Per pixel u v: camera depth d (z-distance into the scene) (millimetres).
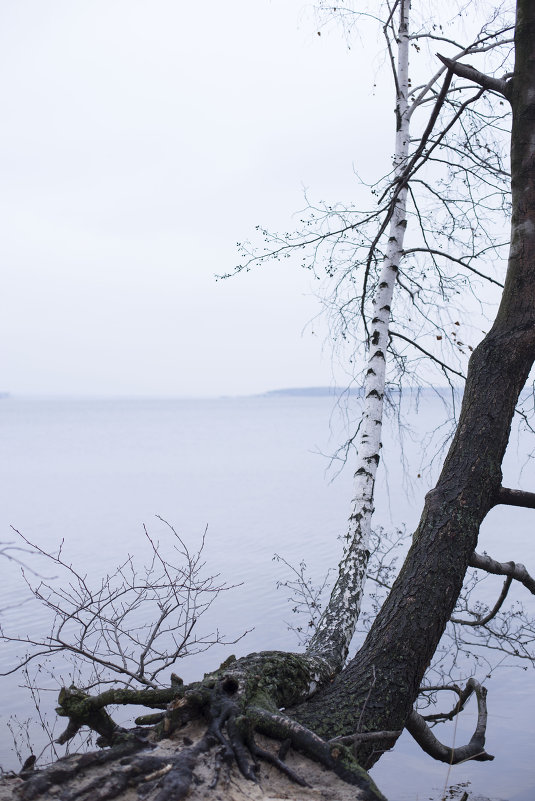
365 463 5617
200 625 13875
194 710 3467
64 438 118000
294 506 33438
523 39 4785
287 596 16047
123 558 21188
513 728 9844
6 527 28062
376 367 5953
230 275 6227
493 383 4797
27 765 3369
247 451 79688
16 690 10414
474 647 11883
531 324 4793
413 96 6734
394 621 4355
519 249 4863
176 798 2854
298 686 3973
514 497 4711
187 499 36969
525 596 15531
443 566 4445
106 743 3531
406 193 6309
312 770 3213
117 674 10953
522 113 4801
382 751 3977
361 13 6406
